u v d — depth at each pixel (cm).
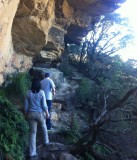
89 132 705
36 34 972
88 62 1583
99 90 1181
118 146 874
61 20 1196
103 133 882
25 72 1000
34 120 630
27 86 883
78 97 1158
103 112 746
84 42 1661
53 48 1219
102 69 1546
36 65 1230
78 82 1336
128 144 885
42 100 637
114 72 1486
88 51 1656
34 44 1020
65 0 1132
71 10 1233
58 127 888
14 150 558
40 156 656
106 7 1220
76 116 1052
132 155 862
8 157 532
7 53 844
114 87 1202
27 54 1064
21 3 869
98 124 693
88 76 1502
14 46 980
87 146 718
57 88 1156
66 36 1434
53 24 1179
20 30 938
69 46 1703
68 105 1083
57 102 1077
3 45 722
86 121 1048
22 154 578
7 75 882
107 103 1109
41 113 634
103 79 1385
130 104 928
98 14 1326
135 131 914
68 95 1129
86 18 1338
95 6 1214
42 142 684
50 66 1309
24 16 906
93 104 1132
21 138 591
